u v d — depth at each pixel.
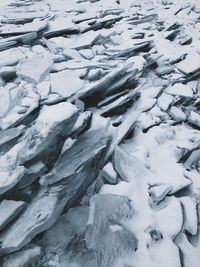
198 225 3.63
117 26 7.97
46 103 4.50
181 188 3.95
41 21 7.33
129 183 3.85
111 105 4.81
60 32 7.16
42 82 4.96
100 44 6.95
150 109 5.27
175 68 6.53
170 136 4.82
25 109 4.33
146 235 3.36
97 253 3.03
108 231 3.18
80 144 3.78
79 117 3.99
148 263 3.12
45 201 3.15
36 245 3.01
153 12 9.17
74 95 4.63
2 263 2.83
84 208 3.45
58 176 3.38
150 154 4.47
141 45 6.71
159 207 3.69
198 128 5.16
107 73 5.36
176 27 8.52
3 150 3.65
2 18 7.80
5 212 2.99
